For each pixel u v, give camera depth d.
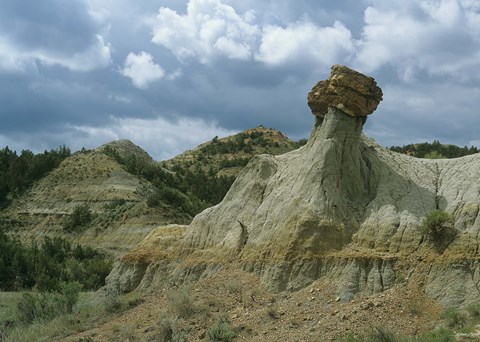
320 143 30.02
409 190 29.08
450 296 23.02
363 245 26.42
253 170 34.62
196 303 27.72
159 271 34.41
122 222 81.69
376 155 31.62
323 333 22.36
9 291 58.06
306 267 26.62
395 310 23.02
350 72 30.36
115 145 157.12
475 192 26.64
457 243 24.33
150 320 28.28
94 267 61.31
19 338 32.56
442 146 64.00
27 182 113.06
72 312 35.53
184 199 89.31
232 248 31.11
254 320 24.84
